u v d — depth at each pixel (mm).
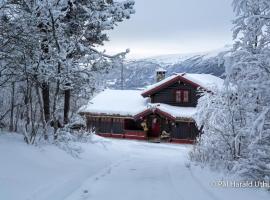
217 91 16719
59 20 17297
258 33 11273
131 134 45281
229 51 11938
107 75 21141
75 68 18219
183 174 14133
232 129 13789
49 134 18062
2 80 16859
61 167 13328
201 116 18078
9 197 8578
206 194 10406
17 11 15477
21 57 15156
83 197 10172
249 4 11422
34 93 18922
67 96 20859
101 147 23453
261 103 10953
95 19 18688
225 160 14211
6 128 18312
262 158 10922
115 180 13086
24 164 11875
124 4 19516
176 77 44594
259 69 10883
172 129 43219
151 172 15430
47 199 9234
